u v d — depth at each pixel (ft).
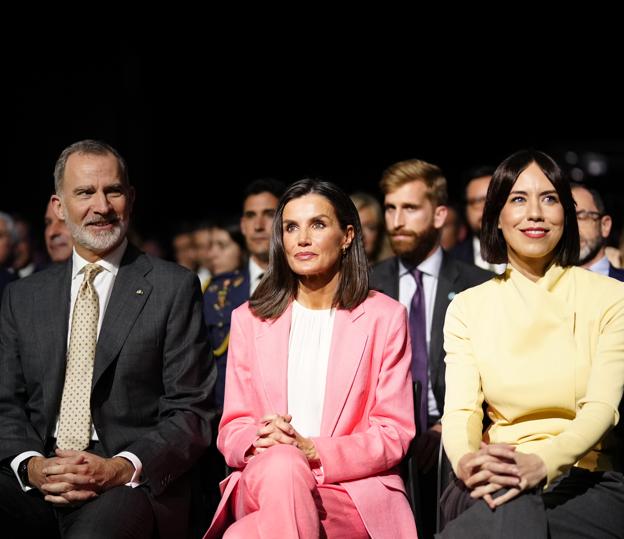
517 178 11.15
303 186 11.75
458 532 9.68
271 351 11.61
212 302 16.74
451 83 35.60
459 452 10.22
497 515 9.57
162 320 11.99
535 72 35.42
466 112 36.19
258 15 33.35
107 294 12.19
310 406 11.46
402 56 34.99
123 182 12.17
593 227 14.30
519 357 10.86
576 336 10.83
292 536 9.73
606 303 10.84
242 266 20.62
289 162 35.83
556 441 9.89
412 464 11.59
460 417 10.68
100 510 10.75
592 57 34.86
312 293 11.88
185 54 33.37
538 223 10.99
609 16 33.68
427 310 14.79
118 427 11.74
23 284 12.44
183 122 34.14
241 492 10.66
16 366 12.15
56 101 31.27
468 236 22.41
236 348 11.86
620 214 20.93
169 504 11.49
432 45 34.76
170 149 33.99
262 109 34.94
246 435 11.09
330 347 11.54
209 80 34.04
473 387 10.92
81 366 11.82
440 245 15.16
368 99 35.58
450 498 10.59
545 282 11.12
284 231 11.75
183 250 25.91
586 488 10.34
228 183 35.22
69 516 11.34
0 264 20.84
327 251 11.54
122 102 31.76
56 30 30.96
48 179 31.40
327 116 35.70
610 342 10.60
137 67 31.91
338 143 36.09
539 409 10.69
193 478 12.10
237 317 12.00
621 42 34.27
